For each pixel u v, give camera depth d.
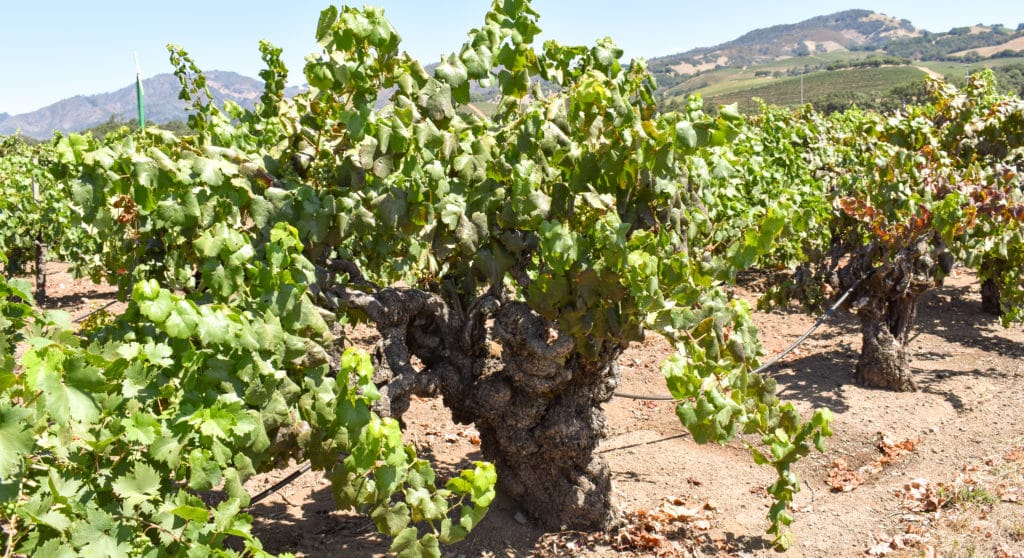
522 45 3.61
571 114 3.57
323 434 2.93
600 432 4.28
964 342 8.66
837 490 5.07
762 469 5.34
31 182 12.05
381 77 3.36
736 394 3.57
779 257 9.80
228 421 2.28
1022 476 5.00
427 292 3.94
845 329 9.25
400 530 2.91
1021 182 8.27
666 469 5.34
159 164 2.82
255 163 3.23
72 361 1.95
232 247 2.77
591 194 3.37
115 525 2.08
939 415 6.31
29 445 1.81
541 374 3.91
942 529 4.41
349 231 3.30
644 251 3.34
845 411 6.40
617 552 4.19
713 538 4.39
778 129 10.72
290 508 4.77
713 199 4.41
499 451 4.42
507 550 4.20
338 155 3.55
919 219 6.38
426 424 6.24
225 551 2.29
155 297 2.32
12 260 11.41
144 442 2.11
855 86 104.44
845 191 7.53
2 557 1.94
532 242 3.83
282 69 5.07
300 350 2.76
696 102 3.39
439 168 3.33
